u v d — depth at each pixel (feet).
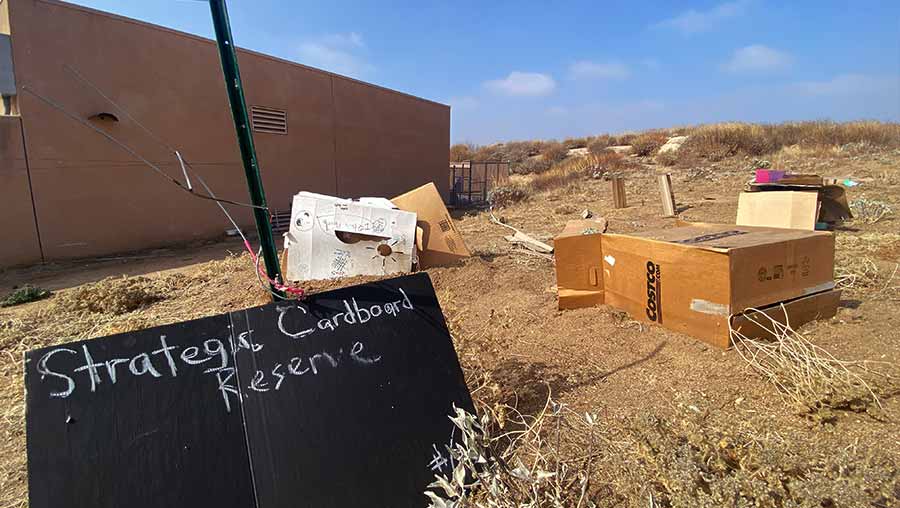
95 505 4.96
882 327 9.93
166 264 28.25
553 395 8.93
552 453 6.65
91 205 30.19
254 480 5.60
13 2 26.32
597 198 43.11
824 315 10.74
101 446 5.17
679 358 9.73
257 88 40.32
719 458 5.54
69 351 5.42
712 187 42.57
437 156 68.08
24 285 23.53
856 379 7.61
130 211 32.14
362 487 5.98
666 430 6.26
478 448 5.63
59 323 15.75
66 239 29.17
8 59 26.50
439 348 7.30
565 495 5.64
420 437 6.55
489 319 13.37
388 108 57.21
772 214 20.94
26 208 27.55
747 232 11.87
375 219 17.78
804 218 20.13
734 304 9.52
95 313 16.80
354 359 6.69
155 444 5.36
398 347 7.04
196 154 35.91
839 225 22.38
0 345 13.73
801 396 7.49
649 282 11.41
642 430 6.22
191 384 5.75
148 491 5.17
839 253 16.43
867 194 30.07
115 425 5.29
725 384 8.52
